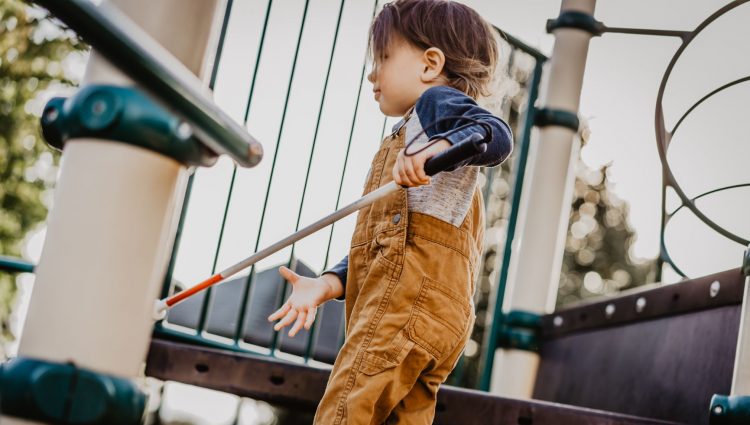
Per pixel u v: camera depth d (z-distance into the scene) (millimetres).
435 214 1816
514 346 3367
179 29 1352
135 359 1216
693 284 2547
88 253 1190
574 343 3158
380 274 1768
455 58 2018
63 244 1194
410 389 1753
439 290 1770
